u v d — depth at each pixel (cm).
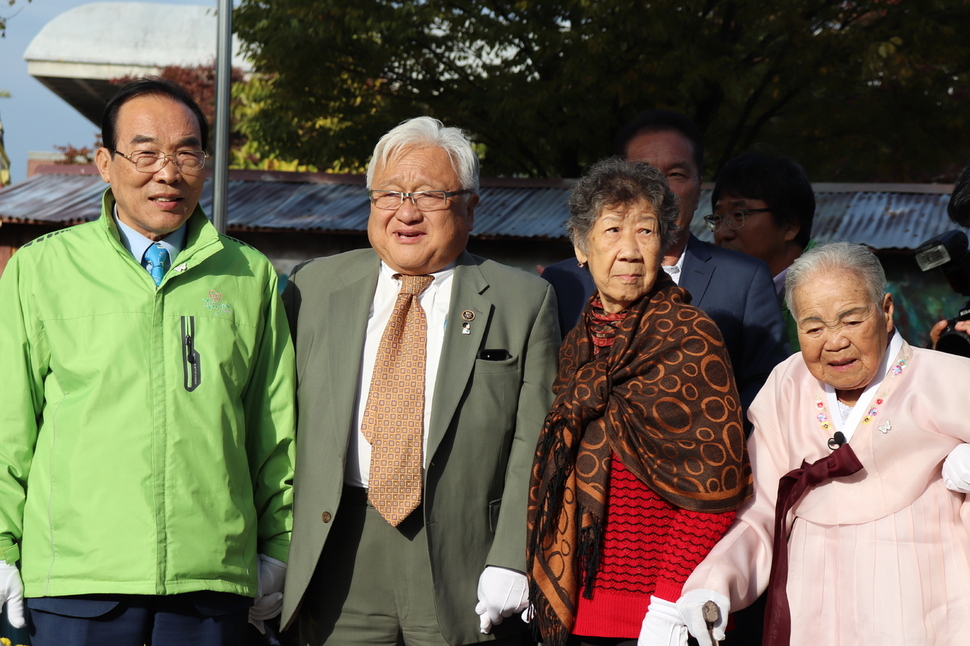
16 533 265
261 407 292
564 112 1086
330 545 288
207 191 938
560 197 911
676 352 255
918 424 240
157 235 282
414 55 1130
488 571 279
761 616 313
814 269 248
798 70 1062
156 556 258
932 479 242
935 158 1133
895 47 984
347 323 296
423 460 283
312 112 1156
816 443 255
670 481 249
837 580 245
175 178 271
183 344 270
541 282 311
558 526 259
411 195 288
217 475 269
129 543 257
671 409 251
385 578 284
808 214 393
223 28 596
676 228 274
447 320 293
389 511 279
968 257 303
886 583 237
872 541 242
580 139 1065
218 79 598
